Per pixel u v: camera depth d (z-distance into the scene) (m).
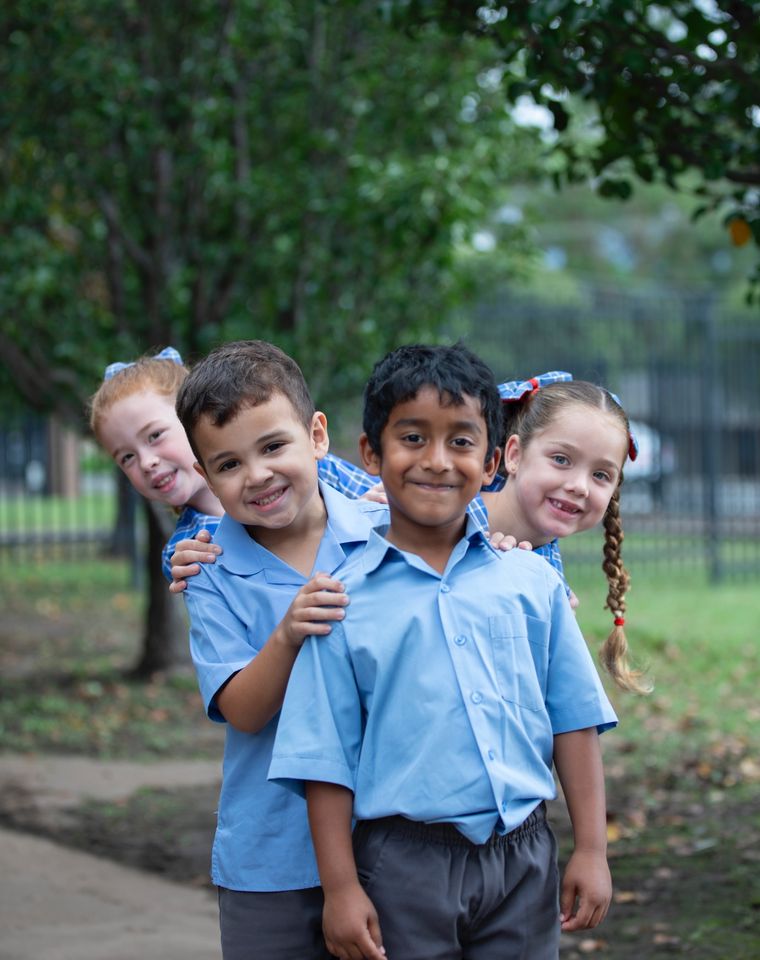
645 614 12.31
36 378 9.13
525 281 10.81
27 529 16.59
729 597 13.65
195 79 8.38
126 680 9.65
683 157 5.14
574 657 2.67
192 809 6.48
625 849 5.68
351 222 8.48
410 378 2.47
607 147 5.16
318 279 8.84
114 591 14.92
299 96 8.76
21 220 8.70
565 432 2.91
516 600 2.60
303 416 2.72
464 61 8.66
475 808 2.46
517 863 2.55
